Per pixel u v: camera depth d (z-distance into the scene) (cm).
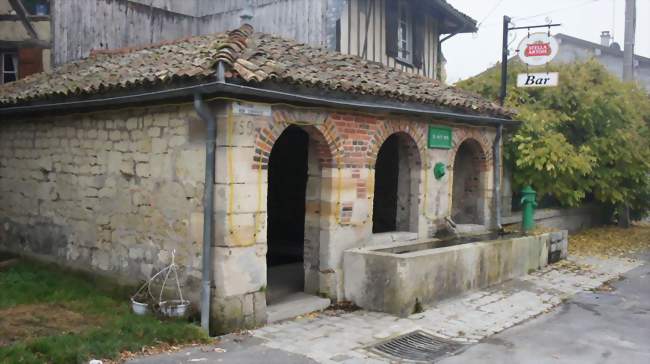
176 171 703
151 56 865
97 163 809
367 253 793
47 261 895
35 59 1152
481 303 843
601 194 1516
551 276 1049
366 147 845
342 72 830
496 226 1169
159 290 720
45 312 685
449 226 1025
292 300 785
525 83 1246
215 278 660
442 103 935
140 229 749
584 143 1461
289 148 1254
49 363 521
